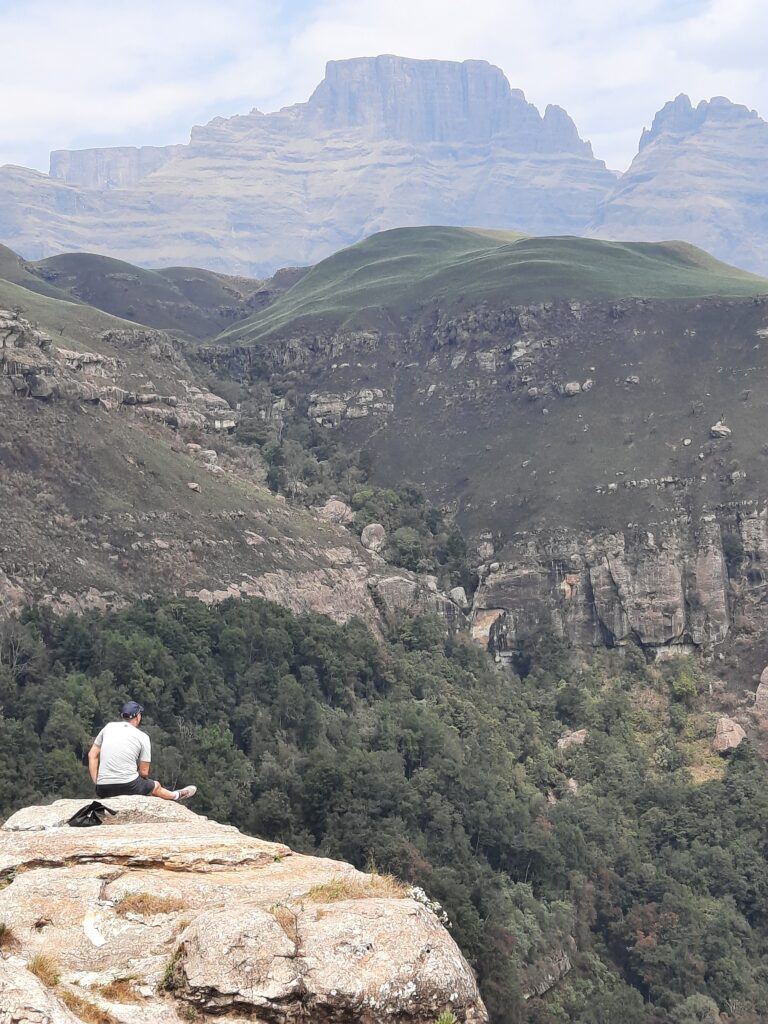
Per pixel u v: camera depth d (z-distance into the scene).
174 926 23.92
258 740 162.50
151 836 29.23
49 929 24.00
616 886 163.00
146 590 194.00
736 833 178.25
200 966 22.09
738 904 167.12
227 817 139.12
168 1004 21.94
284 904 24.52
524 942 137.12
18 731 139.12
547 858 158.38
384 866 133.88
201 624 181.12
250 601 198.00
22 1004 20.53
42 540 190.75
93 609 180.88
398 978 22.38
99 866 26.75
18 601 174.12
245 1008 21.70
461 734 191.00
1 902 24.67
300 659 188.88
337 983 22.09
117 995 22.09
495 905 140.75
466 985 23.09
